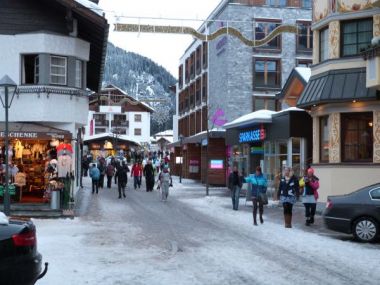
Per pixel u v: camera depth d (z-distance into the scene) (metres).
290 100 28.92
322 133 22.88
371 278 9.88
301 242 14.19
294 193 17.20
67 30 23.75
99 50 26.80
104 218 19.23
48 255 11.87
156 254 12.25
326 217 14.81
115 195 30.03
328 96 21.12
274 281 9.60
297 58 40.62
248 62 39.97
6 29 23.23
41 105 22.88
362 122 21.22
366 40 21.36
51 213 19.20
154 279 9.70
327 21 22.17
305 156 25.94
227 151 39.97
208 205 24.98
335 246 13.56
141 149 70.56
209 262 11.35
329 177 21.56
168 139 87.44
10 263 7.30
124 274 10.09
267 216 20.53
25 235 7.53
